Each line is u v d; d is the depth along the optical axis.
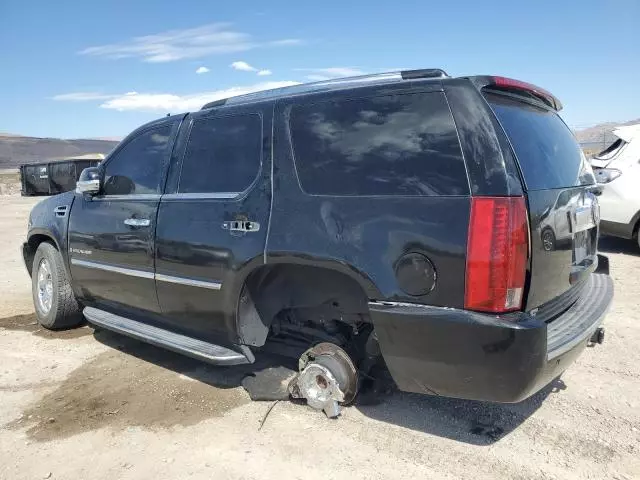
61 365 4.63
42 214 5.41
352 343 3.59
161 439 3.39
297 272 3.52
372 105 3.12
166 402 3.89
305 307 3.64
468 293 2.71
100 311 4.91
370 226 2.98
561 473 2.93
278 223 3.34
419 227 2.83
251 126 3.66
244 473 3.01
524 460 3.06
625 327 5.16
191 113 4.17
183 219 3.86
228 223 3.57
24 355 4.87
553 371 2.90
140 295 4.28
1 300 6.81
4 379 4.35
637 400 3.74
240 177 3.65
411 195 2.90
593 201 3.80
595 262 3.91
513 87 3.11
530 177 2.89
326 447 3.23
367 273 2.97
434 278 2.79
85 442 3.38
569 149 3.71
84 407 3.84
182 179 4.04
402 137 2.99
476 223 2.69
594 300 3.62
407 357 2.93
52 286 5.36
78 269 4.91
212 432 3.45
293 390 3.70
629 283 6.73
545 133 3.41
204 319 3.81
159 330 4.28
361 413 3.63
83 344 5.14
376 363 3.56
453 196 2.78
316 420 3.55
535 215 2.79
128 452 3.25
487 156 2.72
